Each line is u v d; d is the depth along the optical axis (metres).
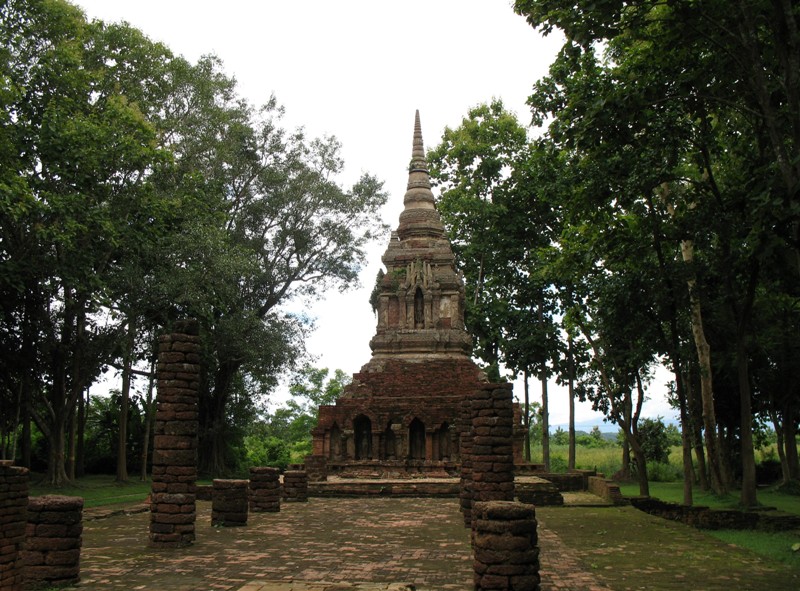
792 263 19.12
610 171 21.38
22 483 10.16
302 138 45.38
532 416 56.38
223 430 44.31
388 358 35.91
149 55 35.06
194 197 35.62
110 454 42.44
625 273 26.41
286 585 10.23
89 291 27.97
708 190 23.27
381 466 31.89
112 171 29.48
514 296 44.16
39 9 27.69
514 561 10.19
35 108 27.58
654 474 48.00
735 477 42.78
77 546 10.91
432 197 41.69
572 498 26.20
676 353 25.39
